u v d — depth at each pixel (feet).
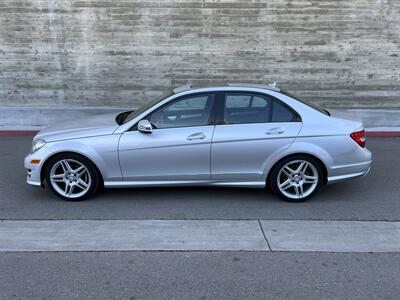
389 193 19.71
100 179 18.37
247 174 18.15
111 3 33.14
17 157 25.68
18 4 33.12
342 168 18.16
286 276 12.58
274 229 15.69
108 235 15.16
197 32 33.65
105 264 13.21
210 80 34.53
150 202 18.34
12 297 11.54
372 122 33.76
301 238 14.98
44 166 18.17
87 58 34.09
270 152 17.88
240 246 14.38
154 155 17.81
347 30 33.71
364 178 21.90
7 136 31.63
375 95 34.88
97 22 33.47
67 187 18.25
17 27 33.53
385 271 12.89
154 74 34.37
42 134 18.74
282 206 17.99
